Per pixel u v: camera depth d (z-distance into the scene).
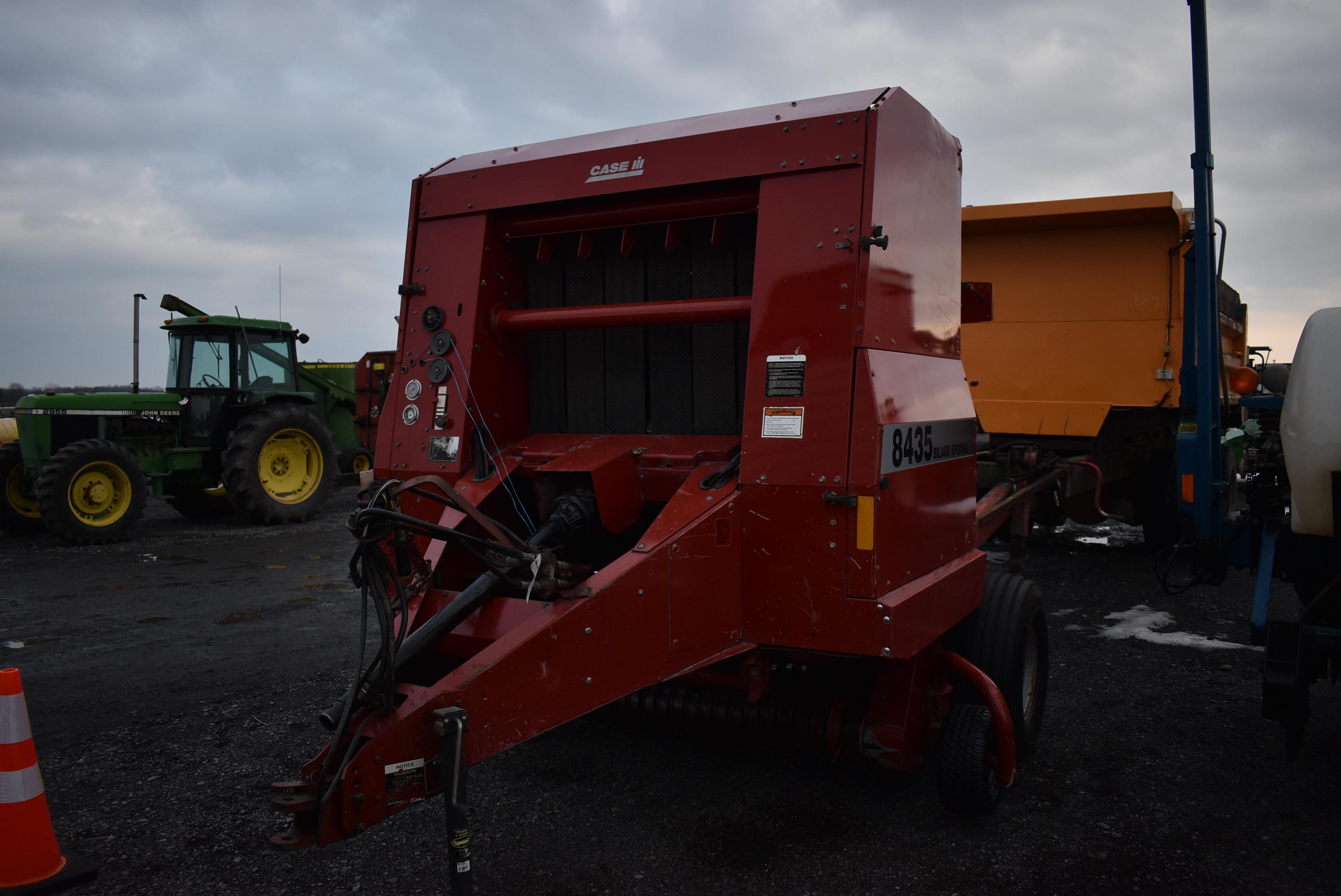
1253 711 4.39
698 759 3.81
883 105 2.86
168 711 4.49
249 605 6.88
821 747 3.27
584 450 3.42
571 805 3.39
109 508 10.16
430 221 3.60
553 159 3.32
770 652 3.14
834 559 2.75
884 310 2.88
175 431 11.47
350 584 7.67
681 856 3.00
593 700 2.54
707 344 3.41
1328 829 3.20
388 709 2.26
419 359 3.53
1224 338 8.70
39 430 10.42
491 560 2.48
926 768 3.71
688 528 2.77
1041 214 7.11
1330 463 3.02
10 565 8.72
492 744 2.34
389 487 2.33
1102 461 7.46
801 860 2.97
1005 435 7.67
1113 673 5.00
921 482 3.11
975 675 3.30
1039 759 3.83
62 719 4.39
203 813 3.38
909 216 3.09
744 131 2.97
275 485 11.60
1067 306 7.40
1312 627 3.28
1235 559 4.85
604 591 2.54
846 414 2.73
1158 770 3.71
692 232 3.37
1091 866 2.94
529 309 3.66
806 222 2.84
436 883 2.87
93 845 3.14
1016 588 3.82
